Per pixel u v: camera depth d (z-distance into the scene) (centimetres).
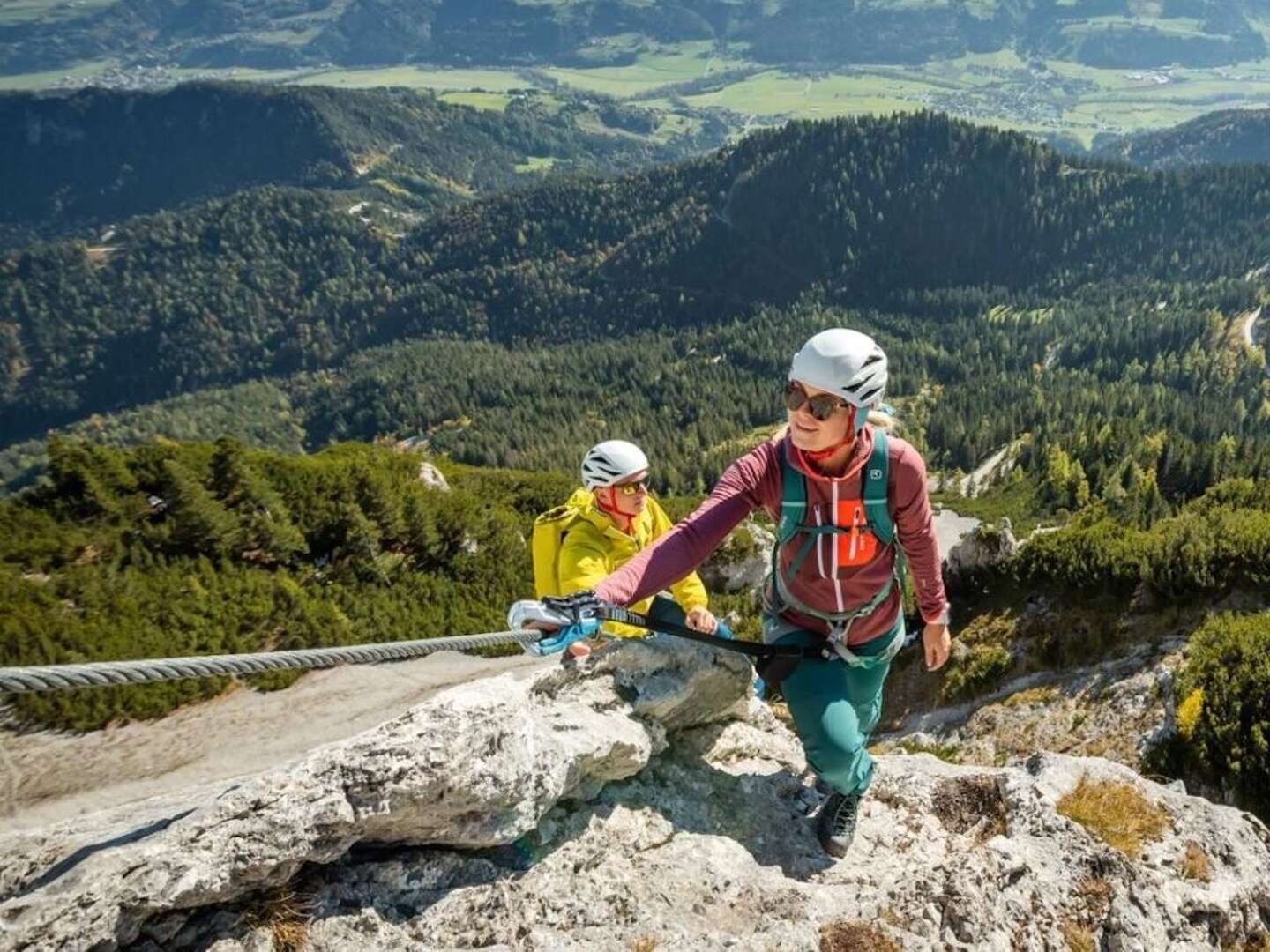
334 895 372
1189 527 2128
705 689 518
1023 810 539
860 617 437
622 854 449
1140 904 490
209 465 2823
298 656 295
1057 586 2230
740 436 17775
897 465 394
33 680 219
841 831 480
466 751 373
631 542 540
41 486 2647
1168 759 1496
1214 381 19850
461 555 2819
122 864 320
